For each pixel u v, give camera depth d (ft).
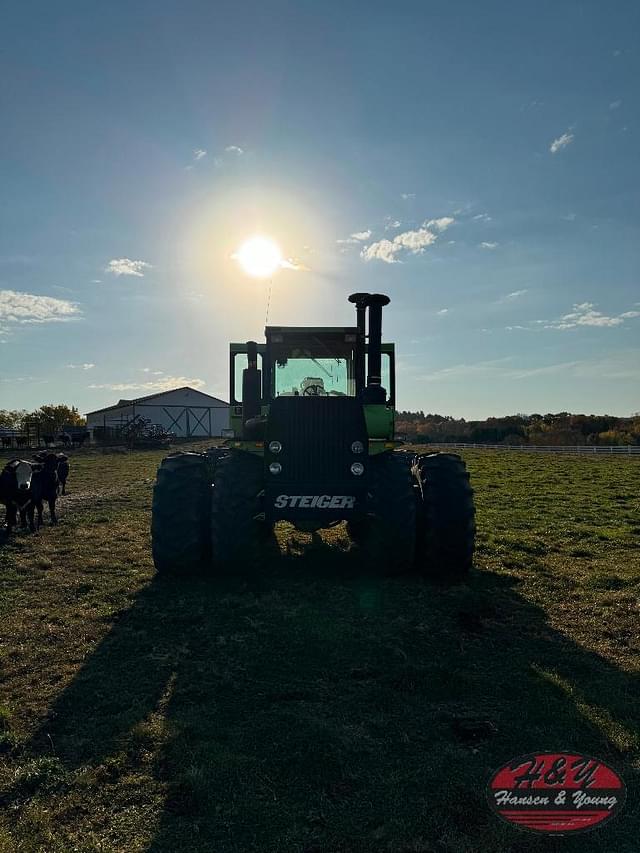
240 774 9.98
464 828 8.77
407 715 11.92
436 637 16.06
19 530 32.94
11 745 11.03
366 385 22.94
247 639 15.84
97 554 26.61
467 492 21.44
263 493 20.53
